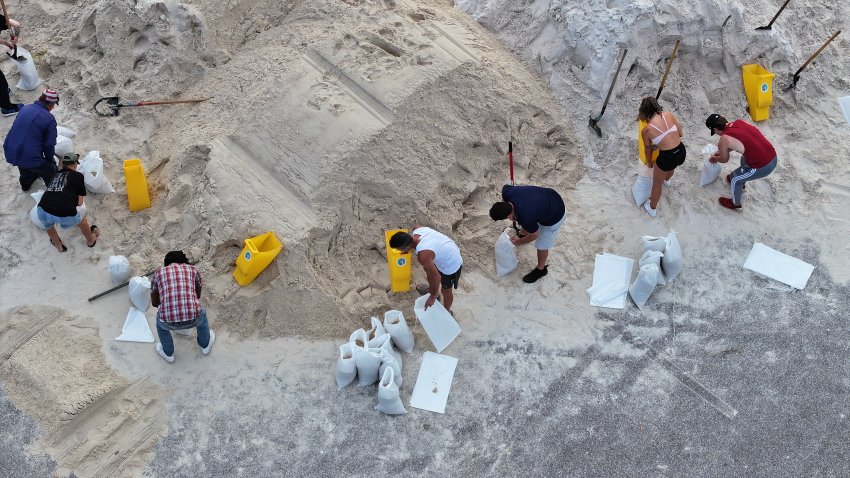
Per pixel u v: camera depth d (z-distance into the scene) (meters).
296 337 6.89
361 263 7.31
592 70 8.30
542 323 7.06
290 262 6.92
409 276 7.06
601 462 6.11
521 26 8.86
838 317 7.10
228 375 6.65
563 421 6.38
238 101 7.88
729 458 6.11
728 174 8.07
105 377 6.55
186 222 7.37
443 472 6.08
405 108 7.41
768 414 6.39
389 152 7.29
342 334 6.90
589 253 7.59
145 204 7.61
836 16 9.81
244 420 6.37
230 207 7.17
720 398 6.50
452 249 6.26
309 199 7.11
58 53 8.93
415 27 8.16
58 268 7.36
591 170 8.27
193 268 6.31
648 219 7.88
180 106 8.30
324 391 6.55
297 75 7.69
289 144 7.32
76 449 6.13
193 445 6.21
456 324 6.83
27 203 7.82
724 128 7.38
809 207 8.03
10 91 8.80
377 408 6.41
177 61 8.42
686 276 7.45
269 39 8.46
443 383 6.59
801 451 6.15
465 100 7.76
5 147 7.32
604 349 6.88
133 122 8.36
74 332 6.87
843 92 9.12
